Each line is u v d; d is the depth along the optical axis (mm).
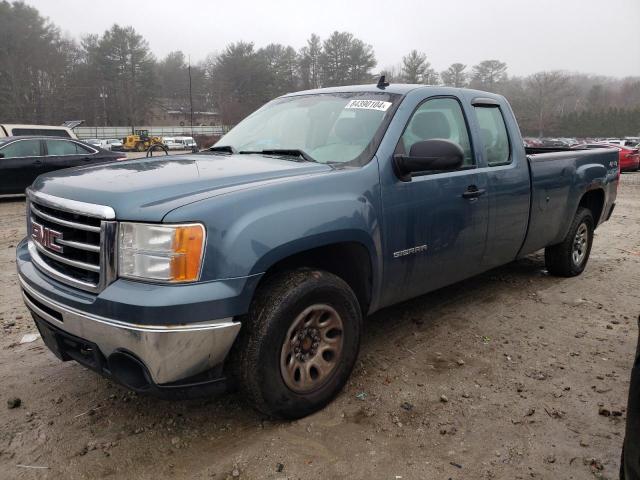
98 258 2592
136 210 2496
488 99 4453
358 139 3496
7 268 6164
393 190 3371
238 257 2553
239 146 3994
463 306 4855
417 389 3373
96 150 13172
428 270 3730
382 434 2908
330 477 2578
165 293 2418
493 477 2588
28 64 84312
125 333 2438
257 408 2854
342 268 3320
